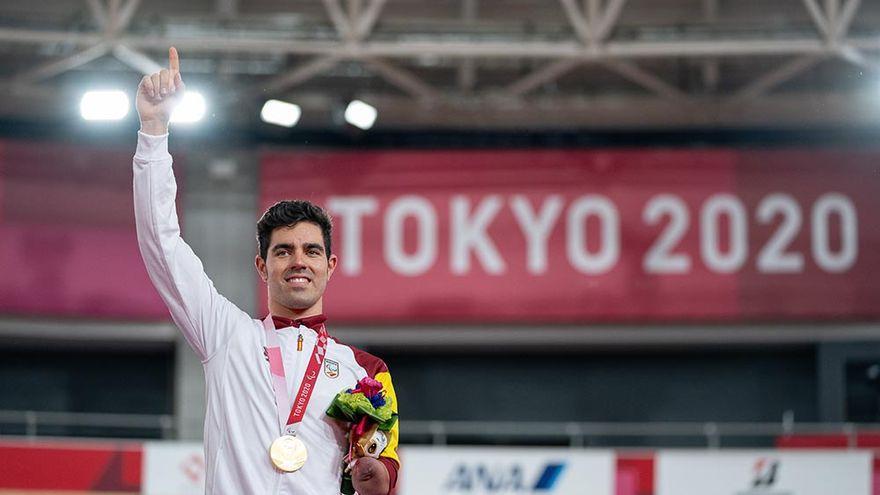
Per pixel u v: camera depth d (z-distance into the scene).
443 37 15.24
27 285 16.52
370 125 16.67
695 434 17.61
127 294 16.84
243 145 17.25
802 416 17.47
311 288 4.08
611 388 17.88
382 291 16.98
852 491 13.30
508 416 17.92
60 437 17.81
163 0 16.20
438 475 13.54
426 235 17.05
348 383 4.04
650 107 17.23
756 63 16.91
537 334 17.03
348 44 14.92
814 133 17.47
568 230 16.95
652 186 16.92
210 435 3.97
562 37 15.29
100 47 14.92
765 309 16.69
